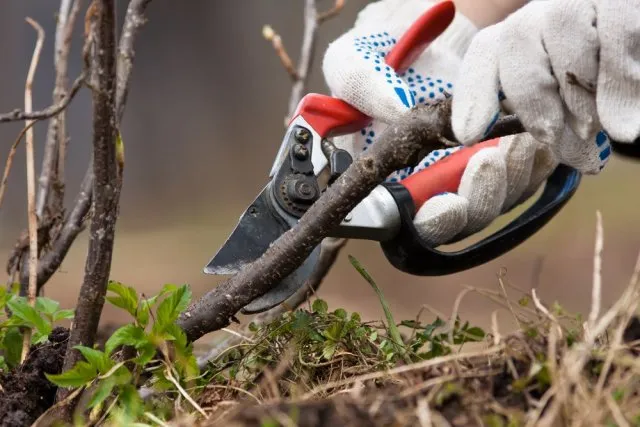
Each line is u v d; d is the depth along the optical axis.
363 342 2.17
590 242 5.63
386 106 2.15
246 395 2.13
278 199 2.14
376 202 2.16
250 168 10.09
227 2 10.78
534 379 2.04
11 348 2.18
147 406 2.12
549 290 4.80
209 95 10.67
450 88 2.24
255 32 10.77
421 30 2.20
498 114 2.05
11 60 8.96
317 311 2.19
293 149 2.15
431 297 4.73
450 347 2.10
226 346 2.27
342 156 2.15
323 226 2.11
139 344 2.10
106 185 2.10
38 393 2.16
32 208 2.24
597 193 6.84
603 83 2.04
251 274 2.12
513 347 2.06
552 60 2.04
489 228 5.05
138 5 2.28
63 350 2.17
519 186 2.24
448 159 2.22
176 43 10.69
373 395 2.04
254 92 10.64
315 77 7.57
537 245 5.66
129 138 10.17
